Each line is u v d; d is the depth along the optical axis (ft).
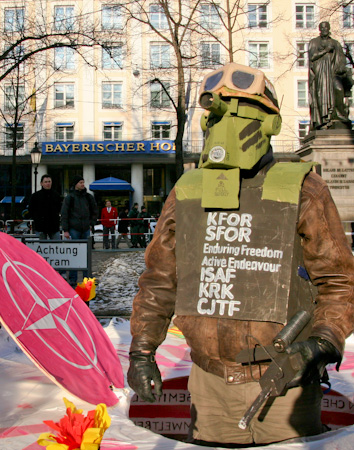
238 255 5.58
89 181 117.50
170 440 6.20
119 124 114.01
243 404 5.76
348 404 8.72
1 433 6.45
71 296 9.07
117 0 74.59
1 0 90.22
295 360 5.03
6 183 125.80
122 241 65.10
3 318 6.75
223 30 101.04
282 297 5.38
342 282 5.44
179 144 62.64
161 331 6.07
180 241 5.92
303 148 41.34
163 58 106.63
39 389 8.10
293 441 5.64
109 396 7.77
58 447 4.39
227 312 5.51
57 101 114.11
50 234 26.40
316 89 40.32
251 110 5.50
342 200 39.01
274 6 105.19
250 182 5.77
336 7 52.11
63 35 49.67
